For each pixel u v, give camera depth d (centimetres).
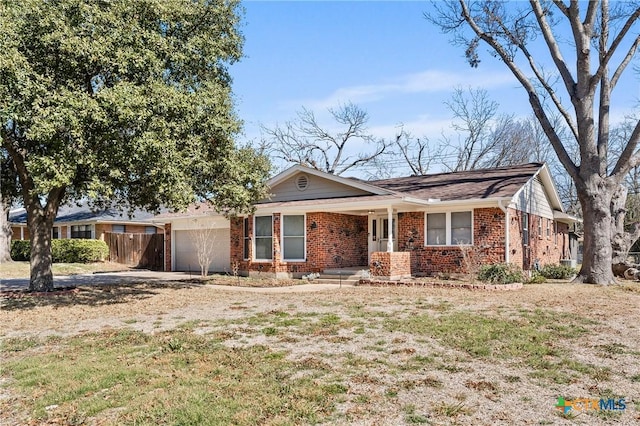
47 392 541
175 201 1117
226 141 1268
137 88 1021
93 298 1294
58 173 973
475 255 1677
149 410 479
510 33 1798
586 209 1591
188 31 1273
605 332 797
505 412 465
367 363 629
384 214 1980
